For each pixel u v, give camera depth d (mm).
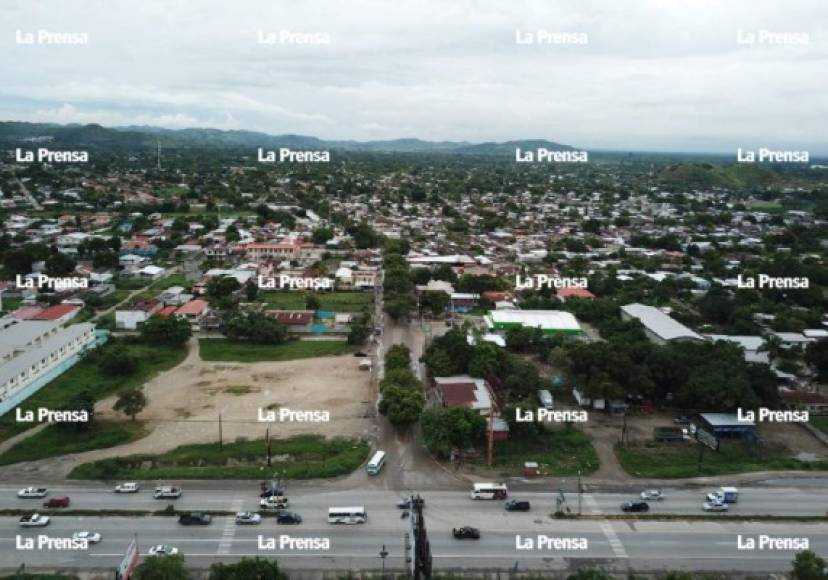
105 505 73938
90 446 87438
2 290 161750
